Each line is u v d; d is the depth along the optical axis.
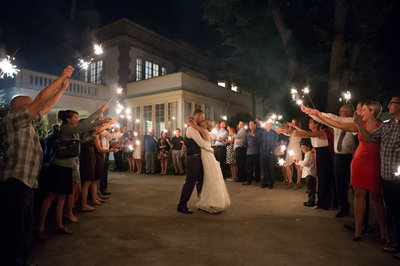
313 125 5.37
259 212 5.05
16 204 2.39
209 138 5.23
